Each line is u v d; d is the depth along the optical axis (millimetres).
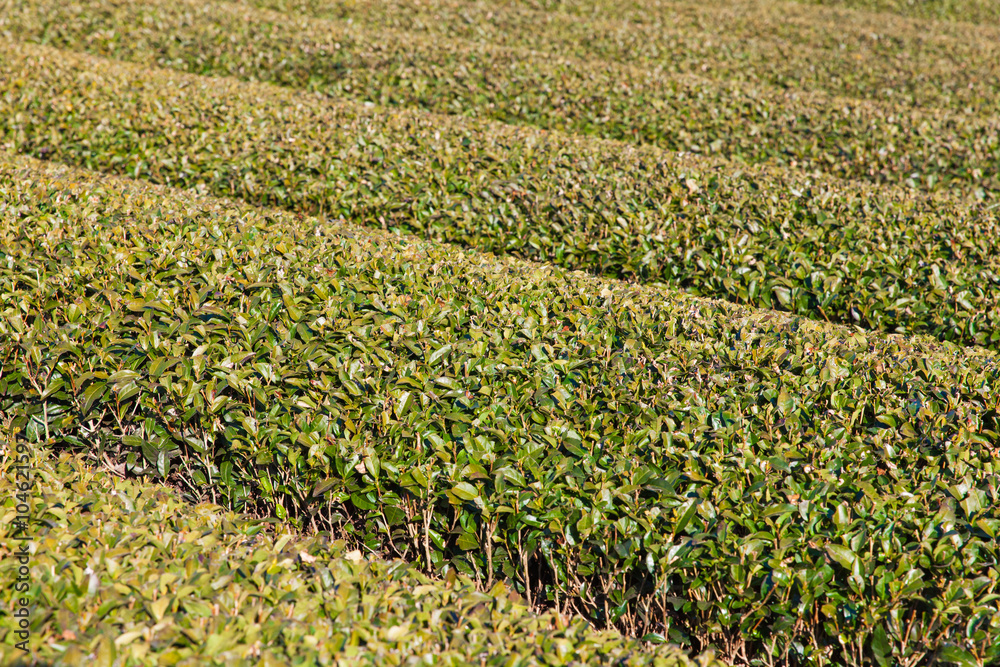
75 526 2922
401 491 3666
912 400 3875
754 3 16266
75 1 11641
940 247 6176
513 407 3801
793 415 3740
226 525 3248
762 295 6199
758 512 3305
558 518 3426
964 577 3059
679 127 9453
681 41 12852
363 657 2441
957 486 3326
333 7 13672
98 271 4523
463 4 14125
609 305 4672
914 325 5809
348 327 4180
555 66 10523
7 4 11461
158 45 11250
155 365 3873
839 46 13508
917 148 8602
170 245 4848
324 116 7965
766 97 9664
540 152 7426
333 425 3717
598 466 3543
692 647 3500
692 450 3576
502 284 4781
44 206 5336
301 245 5145
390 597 2803
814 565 3182
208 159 7441
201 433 3877
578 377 4012
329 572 2939
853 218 6574
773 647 3289
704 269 6355
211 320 4180
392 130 7773
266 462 3727
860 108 9305
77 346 4012
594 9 15148
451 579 3217
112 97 8078
